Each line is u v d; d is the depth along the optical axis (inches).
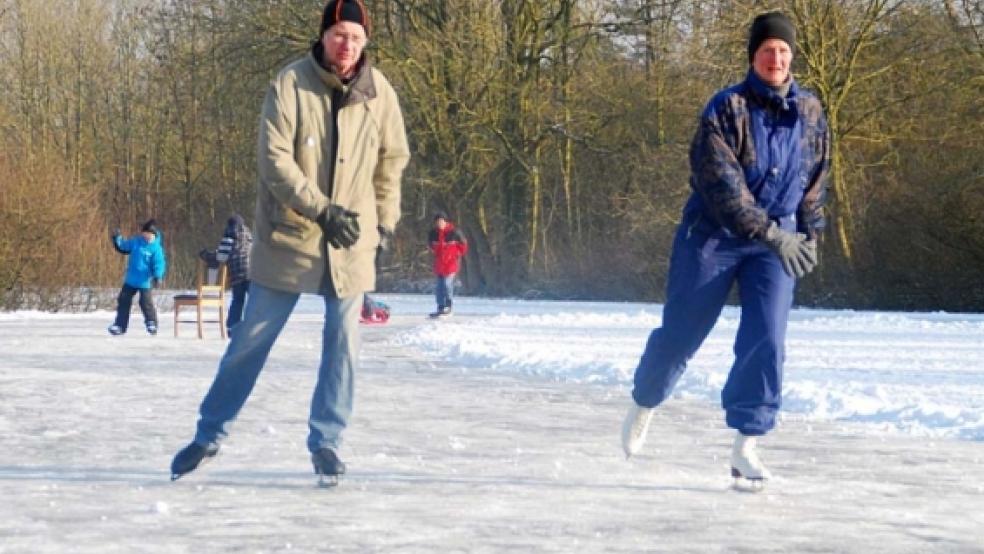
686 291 319.0
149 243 1050.1
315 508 285.4
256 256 316.2
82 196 1615.4
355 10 311.7
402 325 1170.0
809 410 506.9
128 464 354.3
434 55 2044.8
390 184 324.5
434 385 606.5
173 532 257.1
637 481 330.0
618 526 267.4
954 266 1600.6
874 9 1662.2
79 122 2677.2
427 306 1603.1
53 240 1509.6
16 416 471.5
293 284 312.3
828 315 1301.7
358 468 347.9
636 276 1977.1
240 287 1016.9
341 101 312.7
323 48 313.7
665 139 1957.4
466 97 2062.0
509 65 2065.7
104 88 2704.2
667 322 323.3
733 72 1654.8
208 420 321.7
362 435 422.6
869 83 1699.1
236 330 317.7
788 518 279.7
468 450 387.5
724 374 621.0
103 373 664.4
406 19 2113.7
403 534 256.2
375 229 320.5
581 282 2048.5
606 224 2143.2
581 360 714.2
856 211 1695.4
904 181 1657.2
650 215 1907.0
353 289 314.8
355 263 314.7
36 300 1510.8
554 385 608.7
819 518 280.5
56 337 1000.9
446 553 238.7
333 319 315.3
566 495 306.3
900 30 1674.5
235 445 392.2
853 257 1690.5
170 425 445.4
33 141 2527.1
